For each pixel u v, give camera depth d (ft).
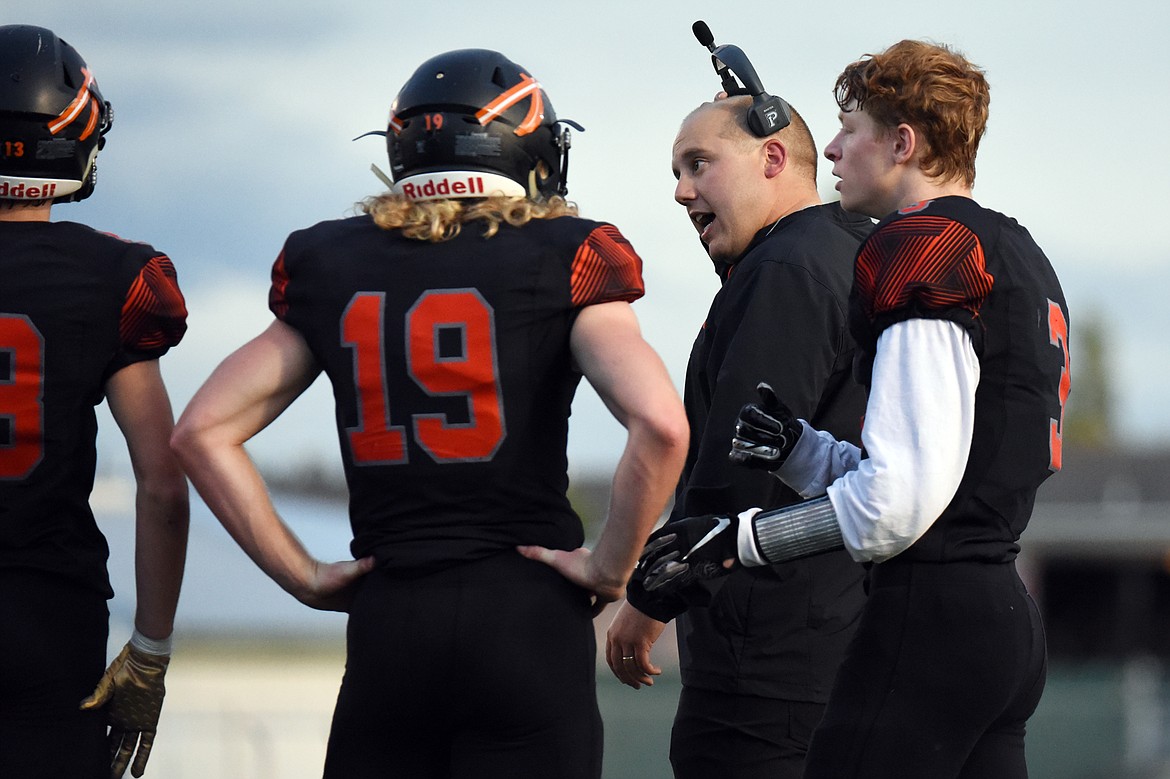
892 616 32.83
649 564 34.24
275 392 32.78
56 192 36.19
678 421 30.25
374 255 32.14
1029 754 141.49
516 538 31.68
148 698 37.47
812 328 40.27
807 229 41.86
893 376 32.30
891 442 31.83
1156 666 382.83
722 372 40.42
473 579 31.24
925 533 32.89
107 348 35.55
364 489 32.01
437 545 31.27
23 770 34.47
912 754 32.12
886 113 35.83
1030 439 32.99
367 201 33.42
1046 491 412.77
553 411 32.14
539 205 32.86
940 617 32.45
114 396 36.32
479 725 31.32
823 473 35.76
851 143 36.65
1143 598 390.83
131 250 36.29
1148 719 141.18
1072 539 384.27
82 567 35.53
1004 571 33.19
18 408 34.60
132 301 35.73
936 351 32.19
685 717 42.14
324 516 153.38
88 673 35.68
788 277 40.60
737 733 40.88
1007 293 32.94
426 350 31.30
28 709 34.76
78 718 35.42
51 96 35.78
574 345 31.71
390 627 31.24
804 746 40.78
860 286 33.45
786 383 39.91
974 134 35.58
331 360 32.07
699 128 44.91
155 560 36.86
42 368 34.76
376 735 31.65
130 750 37.86
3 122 35.29
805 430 36.06
